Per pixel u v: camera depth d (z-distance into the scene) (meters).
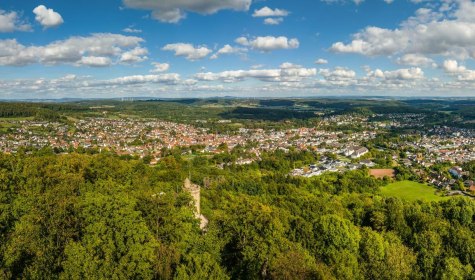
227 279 50.69
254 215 68.75
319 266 57.09
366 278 70.50
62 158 135.62
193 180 177.50
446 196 178.38
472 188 187.75
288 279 51.28
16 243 46.75
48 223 51.44
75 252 44.69
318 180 198.88
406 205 122.31
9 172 87.44
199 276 47.69
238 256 62.22
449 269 72.75
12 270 46.03
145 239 51.47
